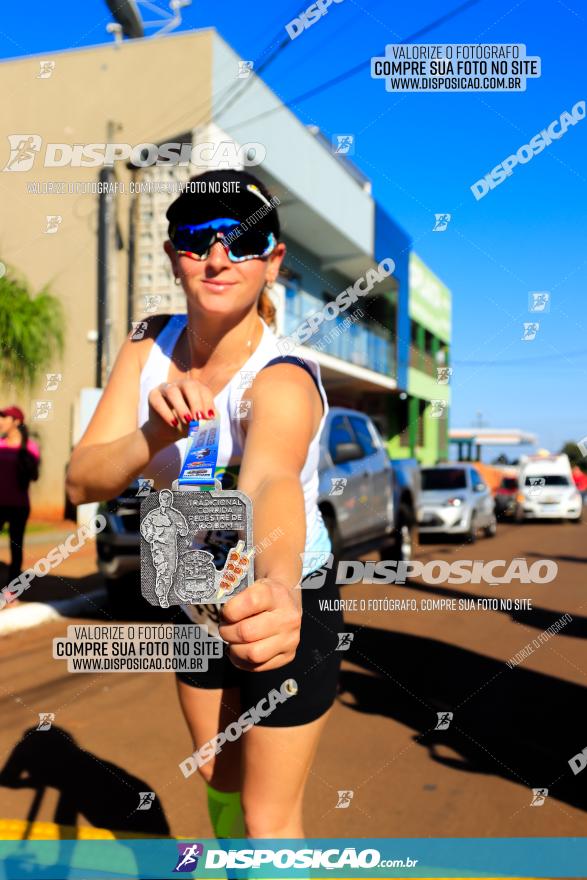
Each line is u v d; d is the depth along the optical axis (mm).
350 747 2850
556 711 3258
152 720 3199
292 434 1099
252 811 1188
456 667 3947
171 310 9039
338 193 12328
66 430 9508
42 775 2648
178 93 9016
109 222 9141
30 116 9664
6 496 5340
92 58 9367
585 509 11750
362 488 6047
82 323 9523
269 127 10094
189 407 1041
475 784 2516
